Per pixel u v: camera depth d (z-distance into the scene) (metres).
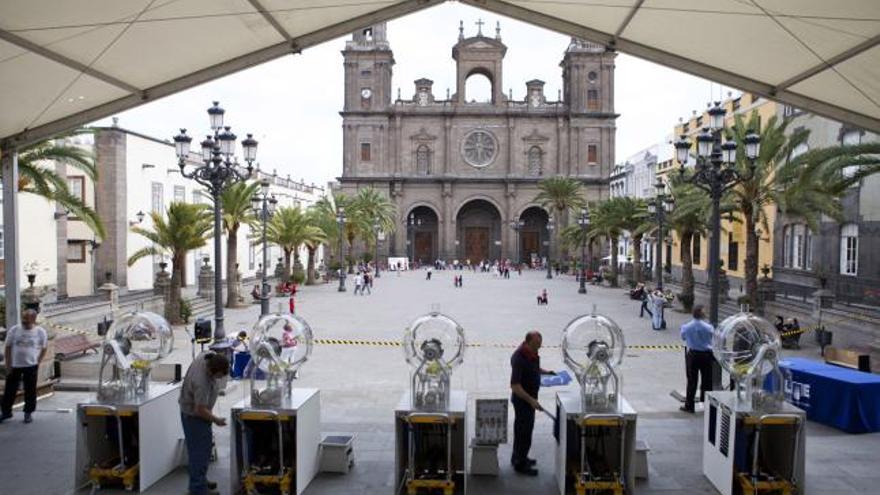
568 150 80.94
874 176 25.48
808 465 9.20
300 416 8.15
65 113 12.74
